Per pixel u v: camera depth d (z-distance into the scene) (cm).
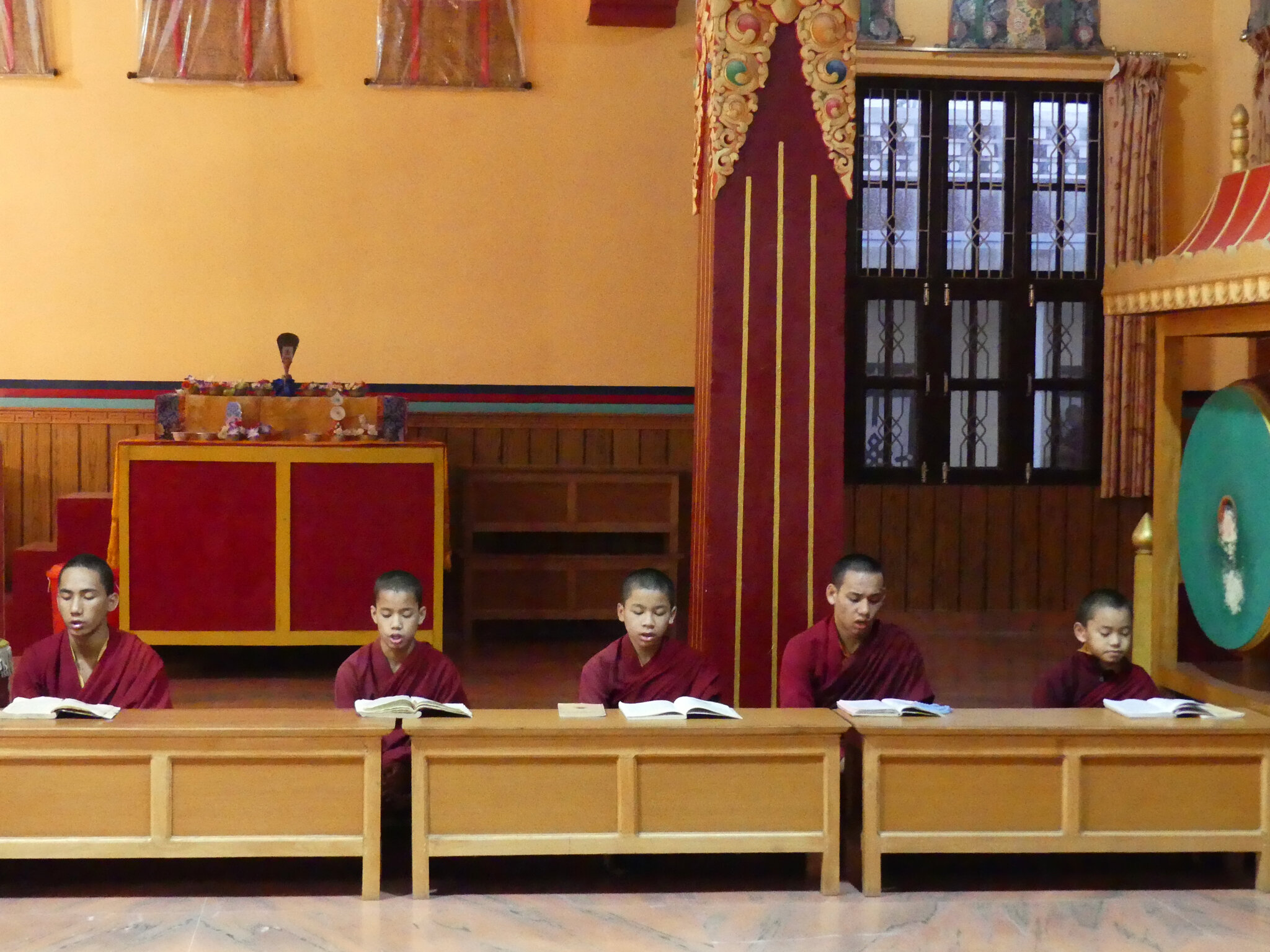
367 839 301
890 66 724
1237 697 412
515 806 301
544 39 705
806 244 434
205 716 308
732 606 437
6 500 685
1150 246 729
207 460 569
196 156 689
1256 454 402
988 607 748
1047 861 338
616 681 359
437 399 708
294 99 693
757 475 436
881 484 743
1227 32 725
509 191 706
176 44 683
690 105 712
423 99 700
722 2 426
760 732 302
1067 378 748
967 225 743
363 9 693
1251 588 406
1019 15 726
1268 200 409
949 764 306
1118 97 727
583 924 290
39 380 685
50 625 596
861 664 366
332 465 575
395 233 702
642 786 302
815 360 436
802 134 432
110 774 294
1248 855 340
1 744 291
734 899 307
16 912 295
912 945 279
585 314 714
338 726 298
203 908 299
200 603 569
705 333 446
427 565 579
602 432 717
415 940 280
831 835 306
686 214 716
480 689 550
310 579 573
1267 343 695
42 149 682
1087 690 365
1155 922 295
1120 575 751
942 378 742
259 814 298
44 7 677
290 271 697
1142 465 736
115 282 688
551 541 707
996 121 740
